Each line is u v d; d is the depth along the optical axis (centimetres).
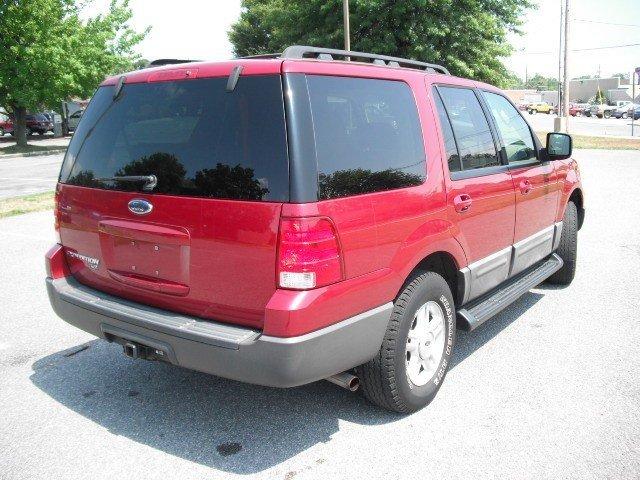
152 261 306
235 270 277
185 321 295
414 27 2428
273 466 296
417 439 319
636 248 730
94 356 430
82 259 350
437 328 355
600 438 316
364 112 309
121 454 307
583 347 438
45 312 522
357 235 286
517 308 527
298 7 2634
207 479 286
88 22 2777
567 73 2331
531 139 492
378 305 303
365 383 326
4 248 754
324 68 294
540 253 501
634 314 505
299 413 348
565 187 537
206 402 362
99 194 324
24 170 1891
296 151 265
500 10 2619
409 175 326
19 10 2436
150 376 397
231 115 281
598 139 2544
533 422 333
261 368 269
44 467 295
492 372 397
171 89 304
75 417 344
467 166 383
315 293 269
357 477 287
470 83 421
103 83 350
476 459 300
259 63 281
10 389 378
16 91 2547
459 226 364
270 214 265
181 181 290
